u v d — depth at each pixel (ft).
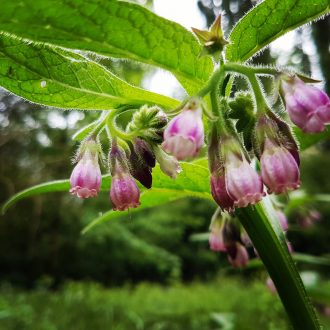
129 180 0.29
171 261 2.77
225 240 0.38
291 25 0.29
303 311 0.28
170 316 1.75
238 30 0.29
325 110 0.24
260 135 0.26
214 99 0.26
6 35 0.28
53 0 0.22
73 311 1.94
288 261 0.28
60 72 0.30
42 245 2.83
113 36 0.25
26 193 0.35
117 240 2.64
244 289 2.30
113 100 0.31
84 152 0.29
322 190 2.52
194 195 0.37
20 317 1.72
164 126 0.30
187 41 0.27
